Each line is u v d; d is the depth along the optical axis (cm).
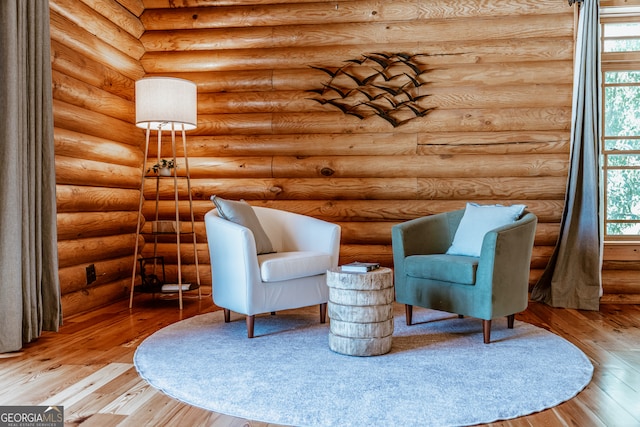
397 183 451
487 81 443
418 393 223
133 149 470
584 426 192
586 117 414
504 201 445
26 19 296
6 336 280
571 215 418
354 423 193
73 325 351
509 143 440
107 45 422
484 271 303
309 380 240
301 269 335
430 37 449
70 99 369
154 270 475
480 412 203
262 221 396
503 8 439
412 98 448
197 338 316
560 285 418
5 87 279
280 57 464
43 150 312
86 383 236
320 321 362
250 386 232
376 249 456
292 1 465
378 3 452
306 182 460
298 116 463
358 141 455
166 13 480
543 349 292
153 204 480
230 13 470
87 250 388
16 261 284
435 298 329
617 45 461
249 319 316
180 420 196
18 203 284
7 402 214
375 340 279
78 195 374
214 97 471
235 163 467
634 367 262
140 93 400
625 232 461
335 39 459
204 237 474
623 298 430
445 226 383
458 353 284
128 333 329
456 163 445
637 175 461
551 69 435
